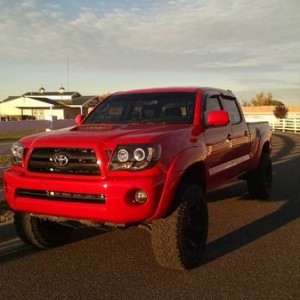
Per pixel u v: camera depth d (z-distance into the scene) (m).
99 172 4.54
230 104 7.27
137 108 6.25
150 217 4.56
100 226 4.99
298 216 7.58
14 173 4.97
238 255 5.57
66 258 5.48
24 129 8.29
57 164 4.68
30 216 5.50
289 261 5.36
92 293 4.45
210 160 5.80
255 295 4.40
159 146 4.66
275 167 13.81
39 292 4.48
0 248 5.86
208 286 4.61
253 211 7.93
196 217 5.15
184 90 6.43
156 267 5.15
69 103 59.72
